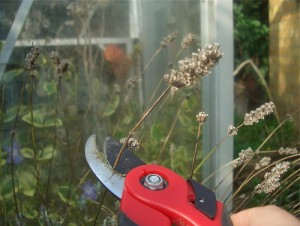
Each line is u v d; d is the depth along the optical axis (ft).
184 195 0.52
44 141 1.30
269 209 0.64
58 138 1.35
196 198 0.53
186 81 0.58
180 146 1.44
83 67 1.55
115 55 1.66
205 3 1.35
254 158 1.57
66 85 1.46
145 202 0.51
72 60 1.51
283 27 2.09
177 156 1.38
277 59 2.18
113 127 1.52
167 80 0.62
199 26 1.40
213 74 1.34
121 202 0.53
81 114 1.48
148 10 1.66
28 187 1.16
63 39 1.47
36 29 1.35
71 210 1.09
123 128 1.51
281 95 2.10
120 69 1.67
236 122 2.06
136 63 1.69
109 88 1.64
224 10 1.31
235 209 0.92
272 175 0.82
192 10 1.44
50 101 1.37
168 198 0.52
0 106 1.21
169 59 1.57
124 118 1.53
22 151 1.22
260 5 3.30
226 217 0.52
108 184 0.57
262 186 0.83
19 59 1.27
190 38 1.20
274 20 2.22
